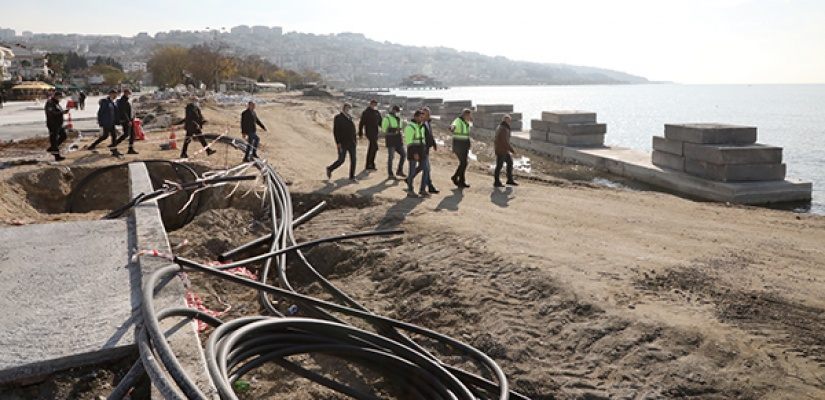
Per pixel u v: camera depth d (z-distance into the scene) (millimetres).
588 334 5949
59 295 5957
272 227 9945
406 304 7105
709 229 10102
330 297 7629
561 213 11320
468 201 12367
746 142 17453
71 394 4551
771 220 10969
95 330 5188
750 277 7324
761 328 5914
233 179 11305
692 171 17562
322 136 25484
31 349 4852
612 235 9586
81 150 17422
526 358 5703
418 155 12586
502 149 14188
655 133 41844
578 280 7176
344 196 12602
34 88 69375
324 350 5309
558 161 23656
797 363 5281
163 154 17109
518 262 7871
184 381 3992
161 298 5582
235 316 7191
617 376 5312
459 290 7188
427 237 9375
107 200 14461
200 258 8984
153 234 7641
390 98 62562
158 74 99125
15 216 11469
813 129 42156
